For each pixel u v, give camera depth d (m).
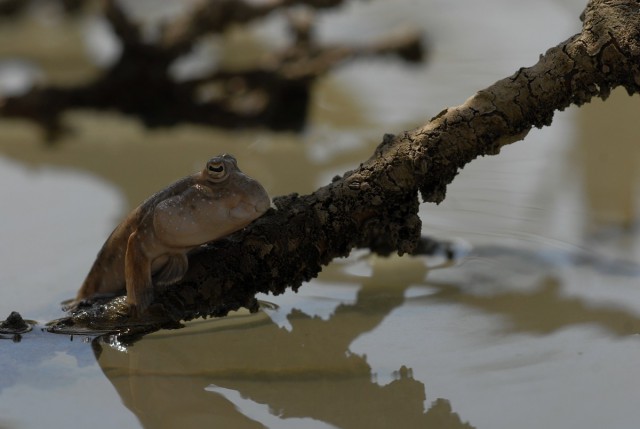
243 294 7.04
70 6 18.03
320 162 11.59
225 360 6.70
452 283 8.01
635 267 8.18
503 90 6.78
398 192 6.84
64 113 13.05
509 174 10.89
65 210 10.12
